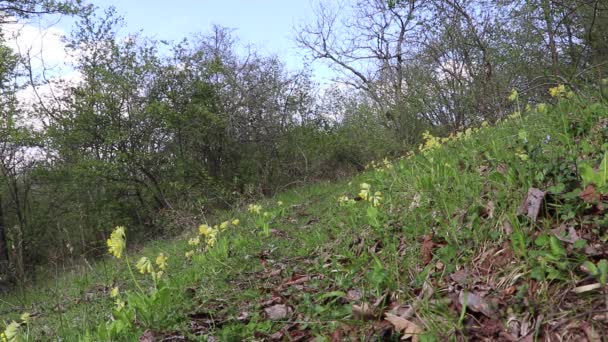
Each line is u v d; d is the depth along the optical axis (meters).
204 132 16.45
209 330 3.10
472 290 2.52
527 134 4.06
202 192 15.63
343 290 3.14
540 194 2.78
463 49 14.94
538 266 2.36
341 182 13.23
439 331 2.25
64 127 15.12
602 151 3.23
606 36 10.98
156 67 15.59
